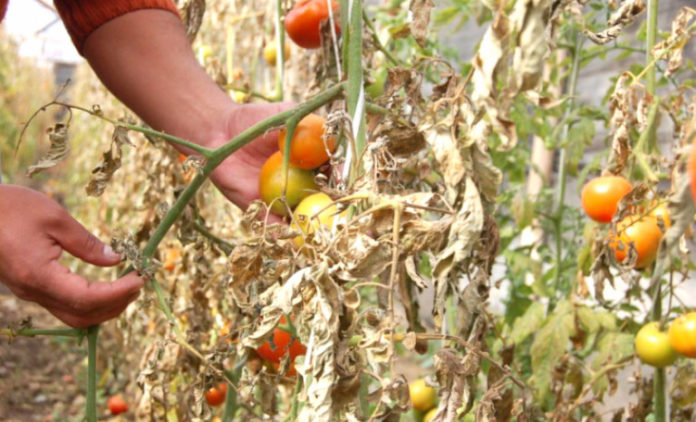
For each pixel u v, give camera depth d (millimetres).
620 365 1032
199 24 1029
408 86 787
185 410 980
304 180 786
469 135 734
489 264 770
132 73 927
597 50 1260
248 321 901
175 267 1101
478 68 688
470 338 753
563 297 1358
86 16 917
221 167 904
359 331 669
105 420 2002
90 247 826
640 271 970
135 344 1783
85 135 3350
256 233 694
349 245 633
